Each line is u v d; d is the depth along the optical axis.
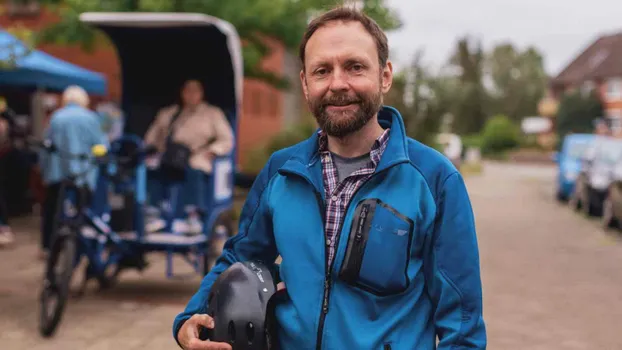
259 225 2.24
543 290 8.40
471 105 91.94
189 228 7.44
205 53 8.72
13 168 13.84
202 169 7.60
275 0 15.67
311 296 2.03
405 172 2.05
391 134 2.08
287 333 2.06
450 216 2.02
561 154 22.03
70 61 21.52
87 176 8.66
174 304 7.11
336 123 2.03
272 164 2.24
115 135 14.20
